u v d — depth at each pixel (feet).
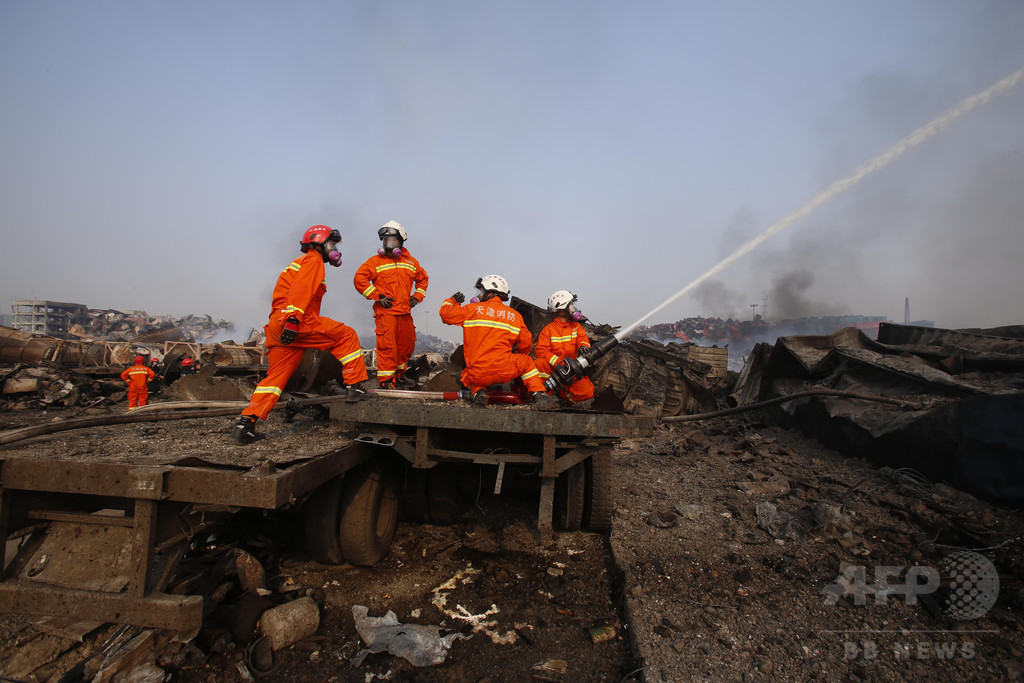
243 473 8.75
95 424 13.23
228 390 28.68
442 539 14.84
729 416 34.71
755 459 23.13
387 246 17.33
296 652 9.98
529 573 13.20
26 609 8.83
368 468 13.17
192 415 15.30
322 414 15.97
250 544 12.98
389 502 13.97
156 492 8.57
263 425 14.84
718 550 13.73
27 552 9.54
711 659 9.73
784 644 10.23
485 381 14.66
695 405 37.14
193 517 10.02
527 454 13.61
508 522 15.58
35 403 43.78
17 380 44.68
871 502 16.84
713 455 24.58
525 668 9.81
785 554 13.61
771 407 31.78
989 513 14.94
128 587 8.83
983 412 16.48
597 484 14.43
